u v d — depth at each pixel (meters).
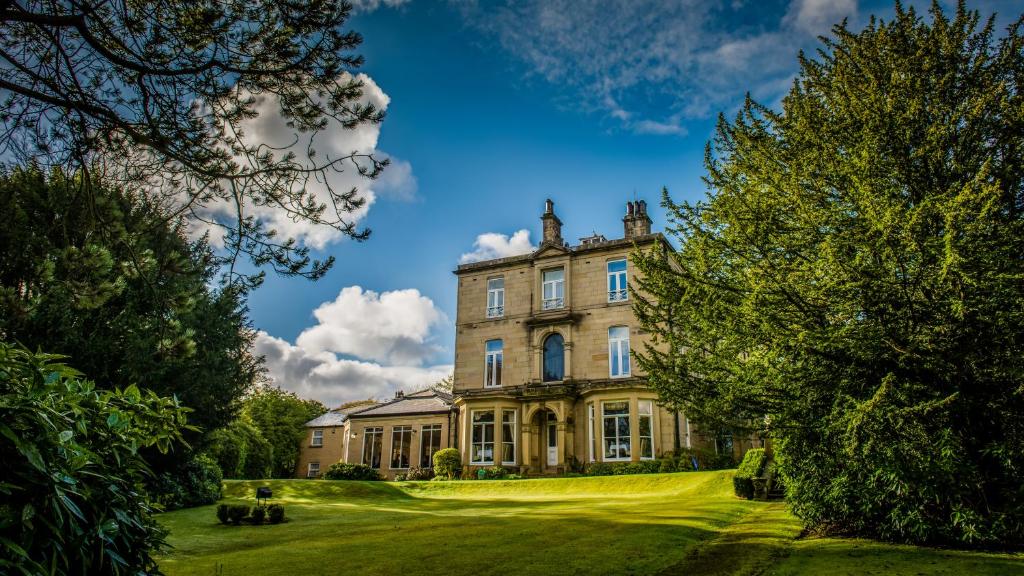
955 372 6.88
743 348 8.91
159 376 12.56
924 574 6.69
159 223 7.18
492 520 13.99
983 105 7.50
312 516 16.38
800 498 9.91
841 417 7.52
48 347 10.40
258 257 6.54
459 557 9.22
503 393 28.62
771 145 9.62
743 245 8.71
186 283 12.71
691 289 8.81
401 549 10.13
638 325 27.56
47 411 3.28
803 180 8.68
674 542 9.77
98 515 3.51
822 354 7.52
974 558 7.20
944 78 8.07
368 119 6.69
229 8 6.00
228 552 10.55
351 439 37.56
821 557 7.99
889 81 8.48
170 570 8.75
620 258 29.11
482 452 28.55
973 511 7.56
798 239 8.27
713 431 9.80
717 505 14.48
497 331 30.72
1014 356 6.64
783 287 7.67
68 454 3.34
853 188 7.53
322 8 5.99
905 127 7.75
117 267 7.17
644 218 31.23
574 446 27.14
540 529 11.85
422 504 20.14
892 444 7.50
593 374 27.92
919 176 7.85
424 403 37.66
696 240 9.65
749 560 8.26
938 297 6.60
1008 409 7.01
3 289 6.94
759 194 8.74
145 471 4.51
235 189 6.46
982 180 7.10
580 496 20.53
